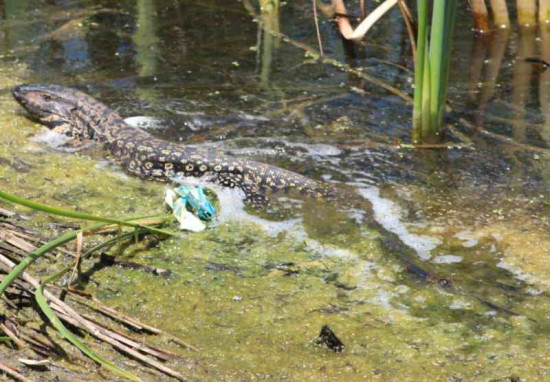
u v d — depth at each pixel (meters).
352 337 7.43
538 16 15.84
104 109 12.09
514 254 8.86
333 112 12.70
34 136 11.83
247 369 6.97
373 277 8.46
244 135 11.94
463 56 14.70
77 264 8.07
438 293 8.16
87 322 7.32
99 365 6.96
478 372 6.96
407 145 11.61
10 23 16.33
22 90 12.24
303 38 15.70
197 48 15.27
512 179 10.64
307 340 7.39
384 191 10.37
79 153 11.38
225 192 10.38
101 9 17.23
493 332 7.52
